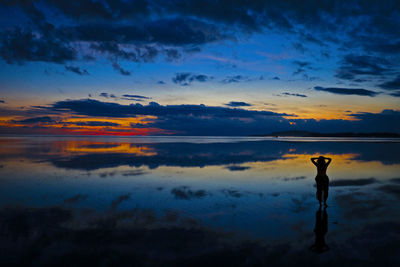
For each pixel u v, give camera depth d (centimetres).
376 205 655
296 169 1302
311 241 435
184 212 598
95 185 905
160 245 418
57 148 2872
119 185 905
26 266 349
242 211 606
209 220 542
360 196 753
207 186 894
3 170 1234
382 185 916
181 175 1119
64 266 351
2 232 468
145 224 516
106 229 487
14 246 410
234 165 1459
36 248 404
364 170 1284
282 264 359
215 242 431
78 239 439
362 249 404
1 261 361
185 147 3306
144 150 2670
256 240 439
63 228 491
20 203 668
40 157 1848
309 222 529
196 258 375
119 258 374
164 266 353
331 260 369
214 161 1656
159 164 1495
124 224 515
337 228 494
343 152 2525
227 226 506
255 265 356
